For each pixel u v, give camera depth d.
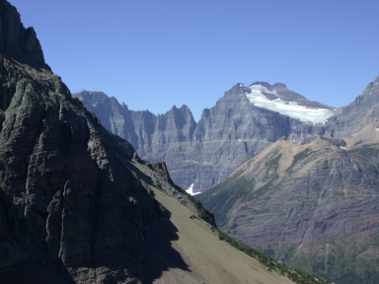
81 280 115.50
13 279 105.19
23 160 116.12
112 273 120.38
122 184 140.38
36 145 118.12
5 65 129.50
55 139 120.62
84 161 123.69
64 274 114.25
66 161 120.81
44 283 108.88
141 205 149.75
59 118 124.94
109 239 123.75
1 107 122.19
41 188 116.00
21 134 117.25
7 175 113.19
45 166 117.12
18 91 124.06
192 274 142.38
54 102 129.50
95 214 124.19
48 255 113.88
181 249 151.00
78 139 125.75
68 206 118.00
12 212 111.12
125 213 131.88
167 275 133.88
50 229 115.19
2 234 107.31
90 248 120.00
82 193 121.19
